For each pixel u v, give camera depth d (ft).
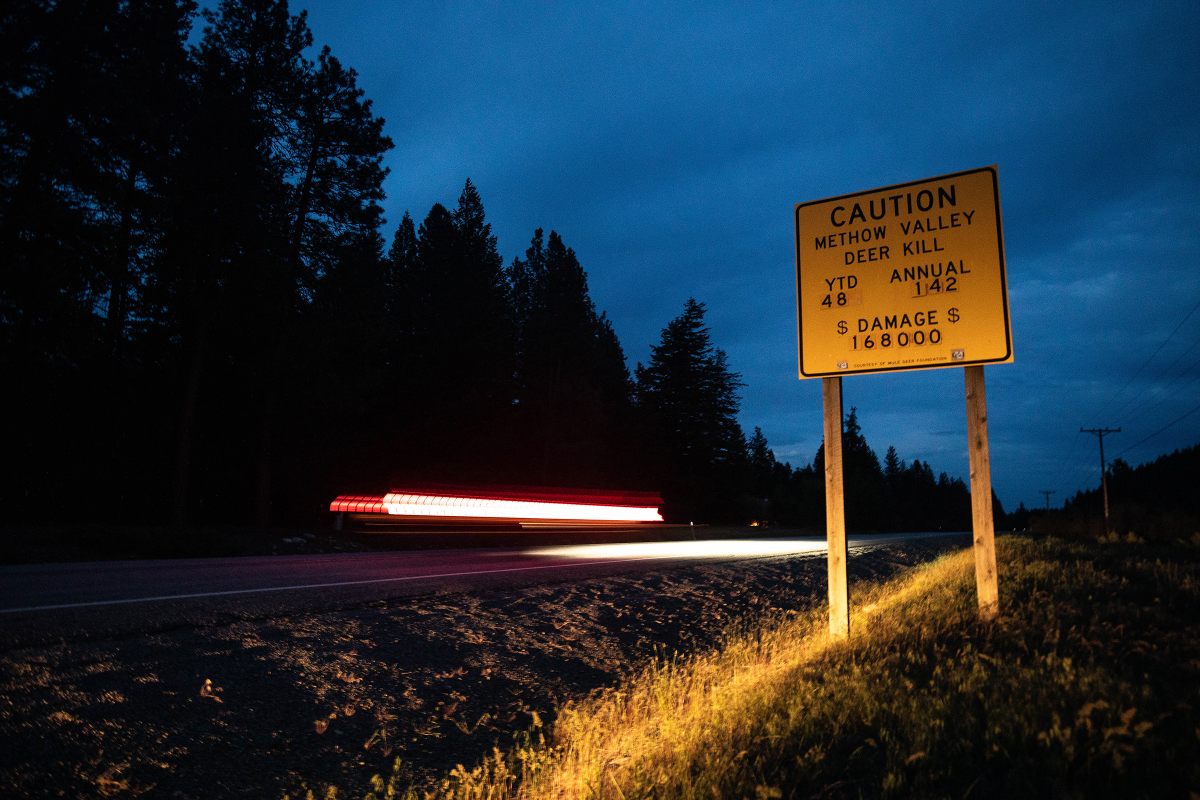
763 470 335.47
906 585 42.01
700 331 207.00
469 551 62.54
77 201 70.08
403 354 136.15
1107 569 35.24
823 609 35.63
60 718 15.35
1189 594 23.99
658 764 13.64
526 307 190.70
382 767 15.99
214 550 52.21
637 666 25.84
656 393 205.16
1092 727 10.92
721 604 38.65
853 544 93.76
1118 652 15.96
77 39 66.74
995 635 18.80
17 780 12.97
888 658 17.79
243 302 84.43
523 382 174.91
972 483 22.43
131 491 85.05
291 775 15.02
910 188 23.77
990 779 10.30
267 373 87.45
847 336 24.18
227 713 17.13
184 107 77.30
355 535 73.26
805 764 11.71
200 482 94.07
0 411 73.05
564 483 159.43
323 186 91.71
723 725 15.06
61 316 70.85
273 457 103.71
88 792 13.16
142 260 79.61
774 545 88.02
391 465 130.62
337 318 92.02
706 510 193.47
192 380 79.87
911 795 9.95
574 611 32.76
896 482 546.26
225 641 21.99
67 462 80.07
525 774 15.72
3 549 42.98
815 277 24.85
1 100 64.39
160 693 17.48
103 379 84.28
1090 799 9.32
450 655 24.06
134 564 40.68
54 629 21.17
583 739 17.13
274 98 88.94
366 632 25.03
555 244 182.19
